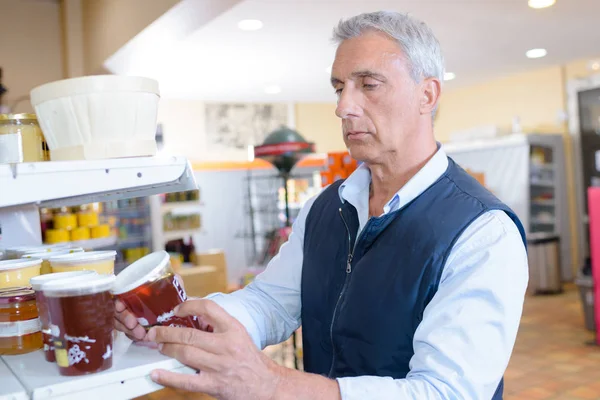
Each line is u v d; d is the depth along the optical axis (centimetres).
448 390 87
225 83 636
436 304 96
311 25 428
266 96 737
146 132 87
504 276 94
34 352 84
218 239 729
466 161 716
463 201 105
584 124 648
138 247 611
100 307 72
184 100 724
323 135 818
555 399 324
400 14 110
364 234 113
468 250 98
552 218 670
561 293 621
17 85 490
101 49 435
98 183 81
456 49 544
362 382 88
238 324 82
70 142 84
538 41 529
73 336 70
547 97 678
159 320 82
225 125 750
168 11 312
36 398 67
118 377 72
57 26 509
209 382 78
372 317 106
